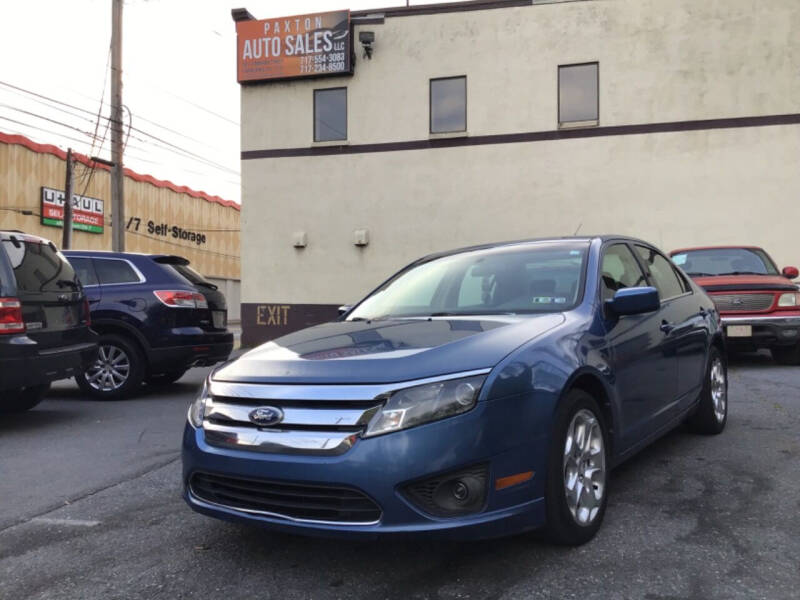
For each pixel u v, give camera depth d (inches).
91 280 301.9
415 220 589.0
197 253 1322.6
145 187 1159.0
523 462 108.7
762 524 130.6
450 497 105.5
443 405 105.0
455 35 580.7
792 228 522.3
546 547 120.8
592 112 560.7
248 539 131.8
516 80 569.3
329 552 123.3
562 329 128.6
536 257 163.5
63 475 181.0
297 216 612.7
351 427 105.7
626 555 117.2
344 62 593.0
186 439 122.6
